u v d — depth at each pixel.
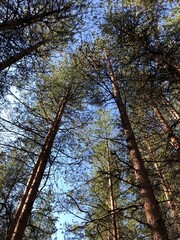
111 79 8.20
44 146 8.54
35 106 9.72
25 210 6.77
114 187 10.22
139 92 7.20
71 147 9.63
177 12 7.11
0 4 6.36
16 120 8.82
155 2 6.71
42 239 10.16
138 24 6.46
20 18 6.44
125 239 9.43
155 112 9.62
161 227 4.62
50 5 7.01
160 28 6.45
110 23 6.63
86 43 8.43
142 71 6.89
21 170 9.56
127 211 9.45
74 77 8.84
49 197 8.68
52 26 7.65
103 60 8.66
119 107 7.61
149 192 5.28
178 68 6.17
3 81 6.71
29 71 7.05
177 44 6.12
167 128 8.79
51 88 8.93
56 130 9.19
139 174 5.70
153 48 6.23
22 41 6.57
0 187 9.41
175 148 7.15
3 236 8.16
